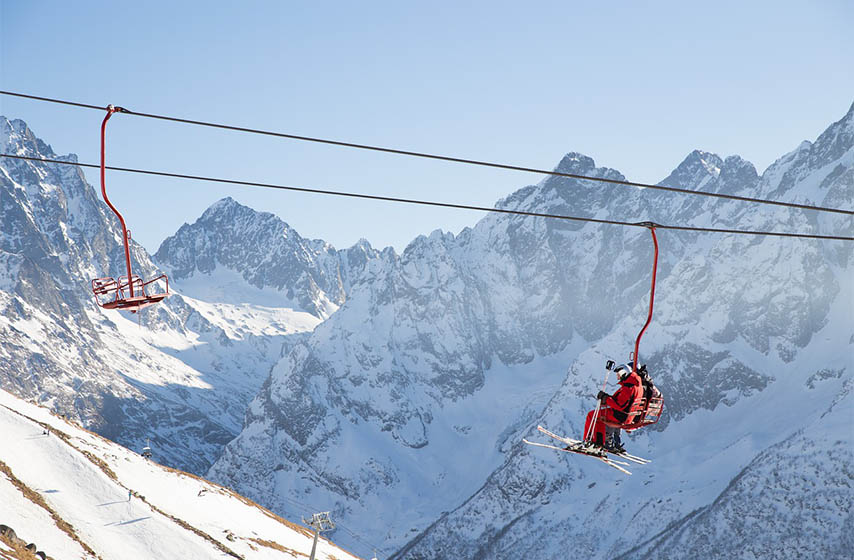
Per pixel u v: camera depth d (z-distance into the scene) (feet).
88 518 297.94
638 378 57.41
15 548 223.30
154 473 408.67
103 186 60.80
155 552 291.38
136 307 70.33
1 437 337.72
